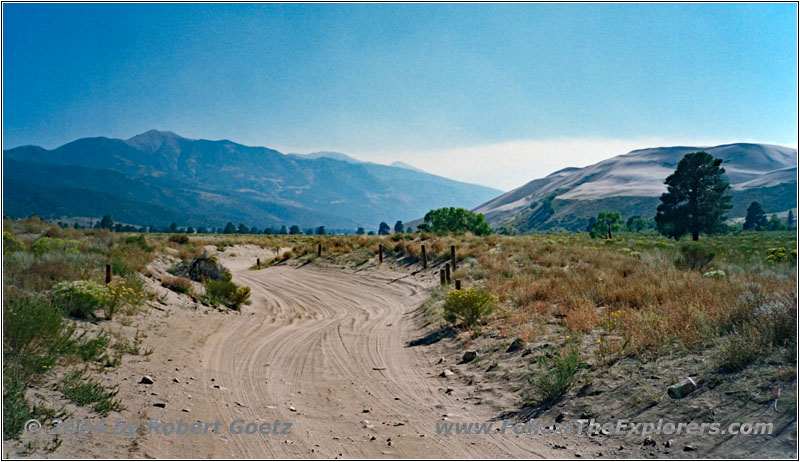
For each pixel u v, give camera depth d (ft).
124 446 17.93
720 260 79.15
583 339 31.89
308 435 20.49
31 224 115.75
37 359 23.71
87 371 26.11
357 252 123.34
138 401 23.04
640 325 30.99
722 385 20.61
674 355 25.32
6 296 37.45
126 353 32.01
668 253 98.32
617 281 52.01
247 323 52.08
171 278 68.28
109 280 52.54
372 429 21.36
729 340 24.16
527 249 100.94
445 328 44.24
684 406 19.93
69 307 39.27
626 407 21.20
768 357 21.58
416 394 27.14
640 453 17.57
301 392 27.32
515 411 23.35
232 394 26.03
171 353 34.14
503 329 38.83
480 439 20.17
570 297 45.24
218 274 85.71
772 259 83.25
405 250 114.73
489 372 29.96
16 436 17.21
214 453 18.15
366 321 55.42
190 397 24.67
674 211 243.40
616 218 337.93
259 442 19.48
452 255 88.33
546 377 24.63
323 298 78.33
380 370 32.89
